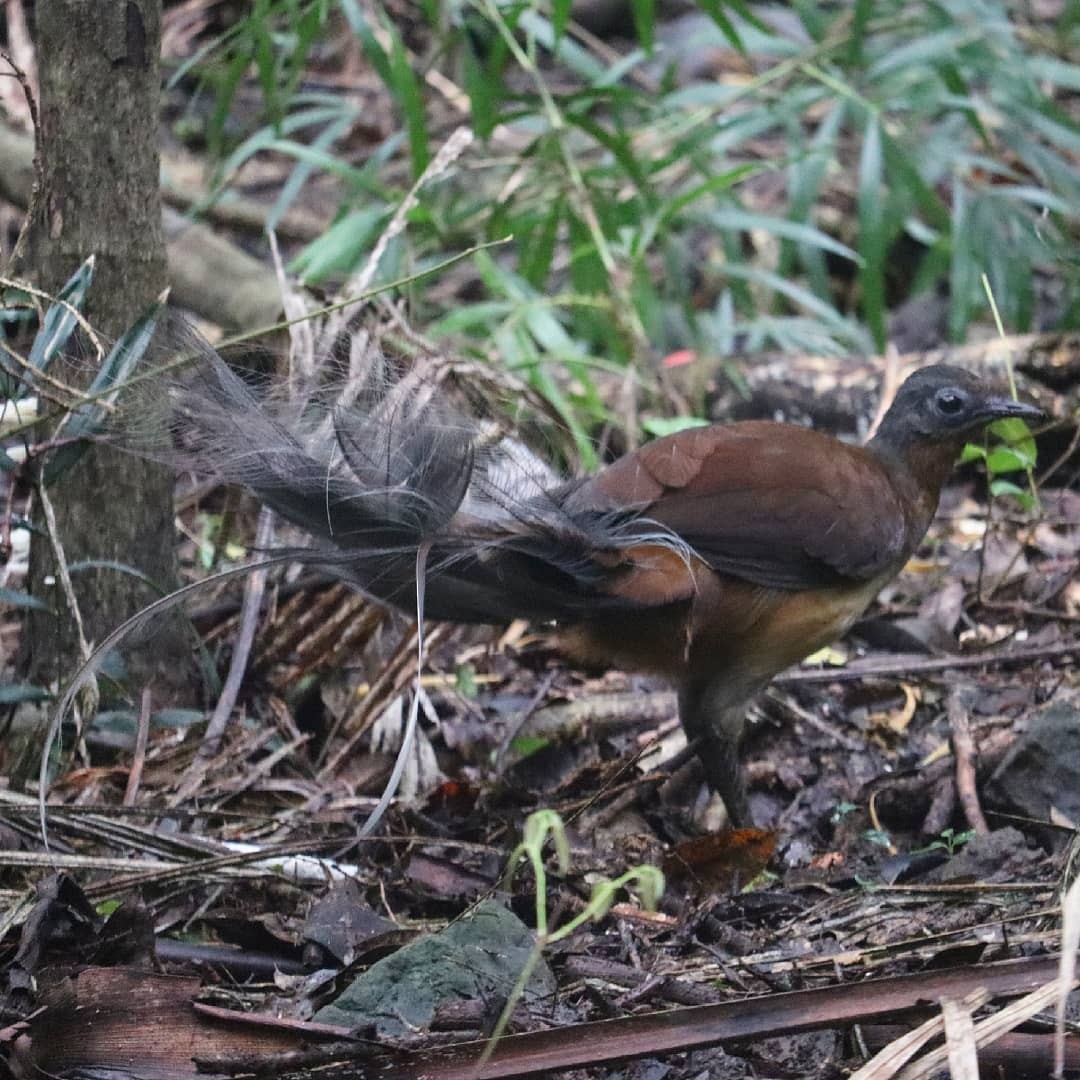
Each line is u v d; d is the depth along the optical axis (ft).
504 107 58.49
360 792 30.99
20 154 48.11
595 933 25.05
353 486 23.90
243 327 45.80
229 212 53.47
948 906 25.29
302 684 33.65
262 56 43.65
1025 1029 20.13
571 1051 19.58
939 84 52.60
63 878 23.15
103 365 25.68
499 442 26.84
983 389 31.78
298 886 26.16
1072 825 27.73
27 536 35.14
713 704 29.78
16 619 36.32
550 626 30.42
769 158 60.44
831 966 22.65
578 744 32.83
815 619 29.43
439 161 36.68
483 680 35.65
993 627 36.78
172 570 31.35
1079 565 37.14
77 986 20.61
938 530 41.60
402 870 26.68
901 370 43.52
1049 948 22.43
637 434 42.80
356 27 43.42
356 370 27.27
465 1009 20.99
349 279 44.70
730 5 44.55
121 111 28.37
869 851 29.19
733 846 26.81
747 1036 19.62
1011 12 62.69
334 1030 20.31
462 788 29.78
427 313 52.13
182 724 30.12
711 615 28.50
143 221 28.96
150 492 30.58
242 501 37.65
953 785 29.99
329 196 57.06
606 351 50.47
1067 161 60.44
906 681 34.19
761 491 28.68
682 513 28.35
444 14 50.31
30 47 55.62
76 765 30.40
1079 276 47.67
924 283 51.39
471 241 52.29
